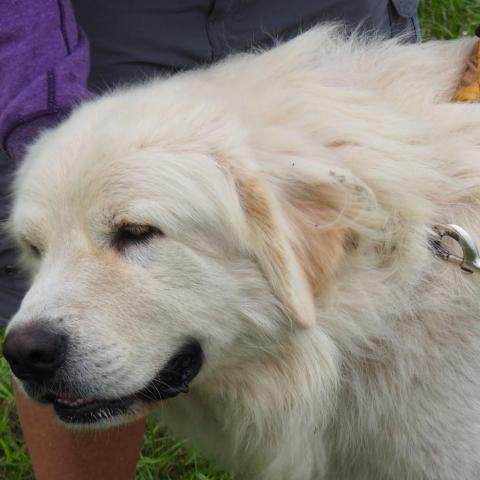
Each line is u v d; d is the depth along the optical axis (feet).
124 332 12.13
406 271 13.07
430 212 13.03
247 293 12.84
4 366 20.67
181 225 12.38
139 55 17.72
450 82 14.49
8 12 14.66
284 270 12.33
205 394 14.32
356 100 13.41
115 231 12.41
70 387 12.16
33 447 16.26
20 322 12.02
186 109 12.89
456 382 13.38
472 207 13.35
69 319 11.96
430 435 13.61
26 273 15.65
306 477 14.73
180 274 12.43
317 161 12.55
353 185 12.62
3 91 14.87
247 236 12.55
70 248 12.50
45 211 12.73
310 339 13.23
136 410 13.09
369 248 13.08
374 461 14.39
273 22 17.72
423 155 13.17
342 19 17.42
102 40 17.70
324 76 13.85
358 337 13.30
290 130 12.87
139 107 13.03
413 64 14.44
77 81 14.70
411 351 13.38
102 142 12.57
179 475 19.17
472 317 13.41
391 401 13.64
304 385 13.51
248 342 13.25
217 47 17.80
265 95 13.38
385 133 13.08
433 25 30.55
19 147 14.83
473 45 14.87
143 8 17.33
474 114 13.84
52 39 14.66
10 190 16.76
